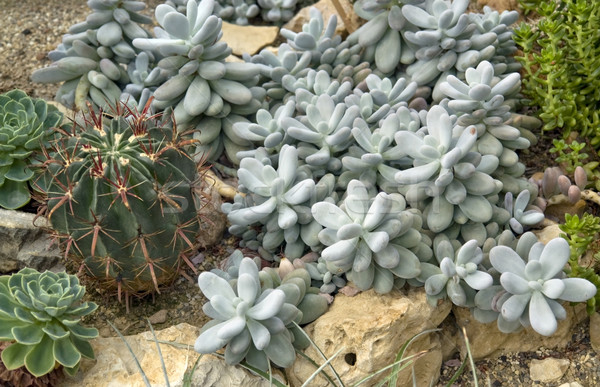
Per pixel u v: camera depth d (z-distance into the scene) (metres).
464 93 0.74
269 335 0.63
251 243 0.76
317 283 0.73
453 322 0.73
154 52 0.88
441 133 0.68
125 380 0.64
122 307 0.72
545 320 0.63
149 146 0.63
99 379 0.64
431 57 0.82
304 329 0.69
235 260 0.74
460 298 0.67
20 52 0.96
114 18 0.86
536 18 0.92
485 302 0.67
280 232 0.73
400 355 0.66
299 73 0.85
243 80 0.82
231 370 0.65
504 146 0.76
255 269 0.66
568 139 0.83
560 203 0.78
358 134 0.73
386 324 0.66
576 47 0.80
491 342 0.71
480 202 0.70
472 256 0.67
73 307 0.66
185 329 0.69
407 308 0.68
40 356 0.62
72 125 0.76
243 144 0.82
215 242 0.78
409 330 0.68
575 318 0.72
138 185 0.61
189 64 0.78
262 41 0.99
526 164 0.83
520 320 0.66
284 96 0.86
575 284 0.65
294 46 0.87
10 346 0.62
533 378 0.70
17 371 0.62
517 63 0.84
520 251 0.69
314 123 0.76
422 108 0.83
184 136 0.81
